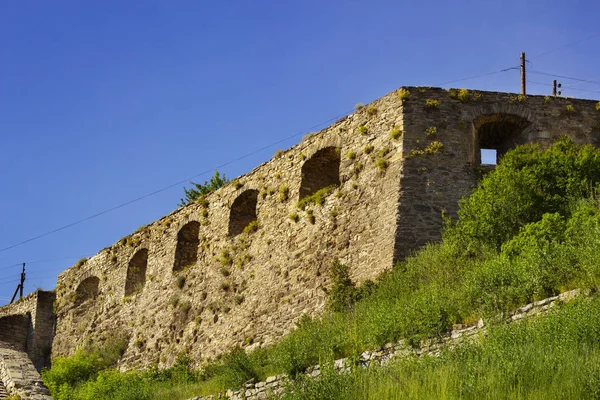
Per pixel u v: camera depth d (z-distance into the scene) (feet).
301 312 88.69
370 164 88.58
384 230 83.71
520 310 58.70
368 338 66.08
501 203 75.92
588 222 66.54
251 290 97.19
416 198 83.76
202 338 101.40
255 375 74.13
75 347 126.31
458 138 86.53
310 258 90.79
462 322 62.18
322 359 67.46
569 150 81.92
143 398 86.38
